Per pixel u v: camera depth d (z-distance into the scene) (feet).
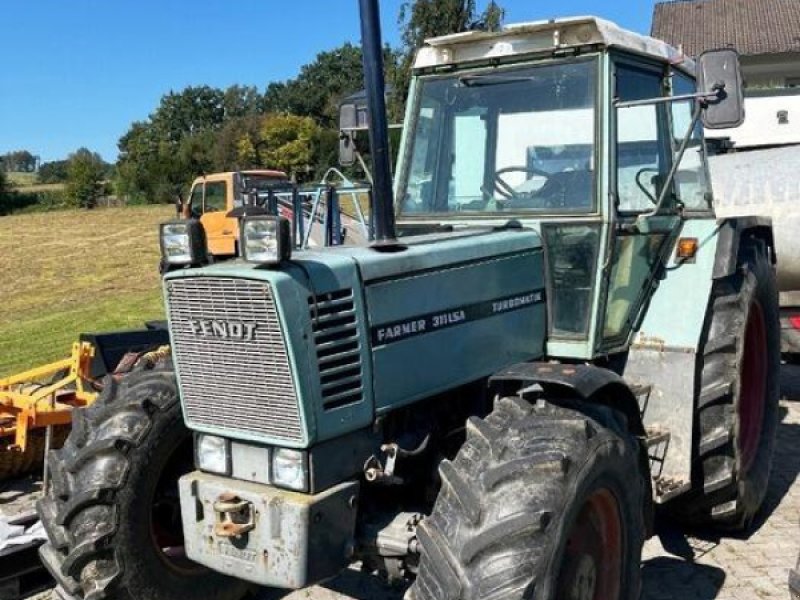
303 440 9.94
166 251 10.68
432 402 11.84
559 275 12.81
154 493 12.28
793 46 104.94
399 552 10.37
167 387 12.47
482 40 13.70
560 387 10.93
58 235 88.07
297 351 9.83
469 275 11.74
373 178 11.61
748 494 15.06
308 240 35.70
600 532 10.82
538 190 13.10
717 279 14.46
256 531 10.19
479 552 9.20
